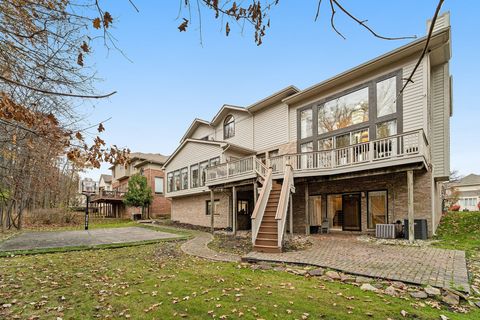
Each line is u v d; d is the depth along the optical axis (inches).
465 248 307.6
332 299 169.2
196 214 747.4
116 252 344.5
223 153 636.7
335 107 505.4
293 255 293.6
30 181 488.1
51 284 206.1
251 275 228.1
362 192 465.7
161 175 1101.7
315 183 528.4
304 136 556.7
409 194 357.4
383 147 420.8
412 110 405.7
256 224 344.8
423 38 381.7
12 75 117.3
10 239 461.7
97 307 162.1
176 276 227.8
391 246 328.5
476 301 164.1
